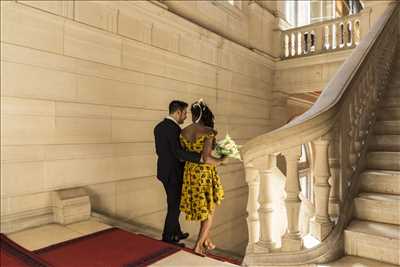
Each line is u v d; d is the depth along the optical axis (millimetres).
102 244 3037
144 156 5168
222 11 7422
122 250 2881
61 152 3992
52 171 3887
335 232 2287
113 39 4684
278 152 2264
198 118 3279
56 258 2697
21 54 3617
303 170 6156
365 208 2545
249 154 2344
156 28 5449
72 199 3812
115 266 2521
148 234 4488
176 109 3471
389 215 2430
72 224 3717
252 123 8617
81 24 4211
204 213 3137
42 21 3814
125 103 4875
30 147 3688
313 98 11438
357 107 3090
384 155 3018
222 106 7375
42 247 2951
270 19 9477
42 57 3816
